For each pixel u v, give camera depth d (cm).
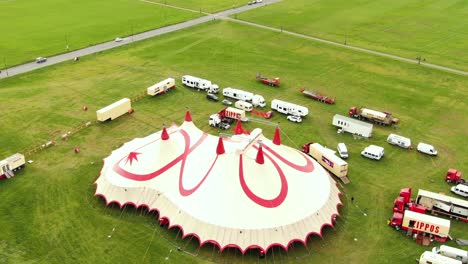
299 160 5638
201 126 7319
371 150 6575
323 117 7819
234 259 4581
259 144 5316
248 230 4606
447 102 8512
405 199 5459
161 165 5416
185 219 4800
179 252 4681
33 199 5481
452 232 5125
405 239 5016
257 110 7956
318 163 6119
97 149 6619
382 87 9106
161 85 8400
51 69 9525
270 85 9075
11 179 5847
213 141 5781
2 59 9962
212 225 4650
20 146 6619
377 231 5122
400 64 10319
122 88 8700
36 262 4531
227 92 8350
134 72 9500
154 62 10094
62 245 4762
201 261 4572
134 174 5409
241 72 9700
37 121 7344
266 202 4834
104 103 8044
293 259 4638
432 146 6731
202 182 5075
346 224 5209
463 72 9919
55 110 7731
